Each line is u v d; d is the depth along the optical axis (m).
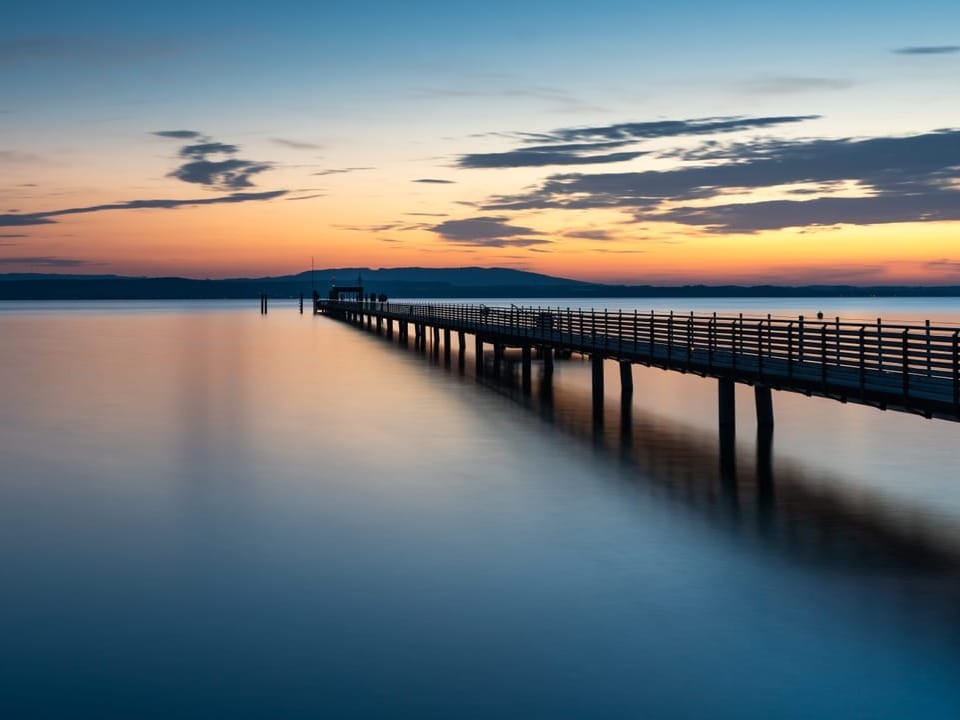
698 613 15.02
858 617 14.70
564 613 15.10
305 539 19.50
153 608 15.49
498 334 53.31
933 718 11.58
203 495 23.67
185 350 76.00
